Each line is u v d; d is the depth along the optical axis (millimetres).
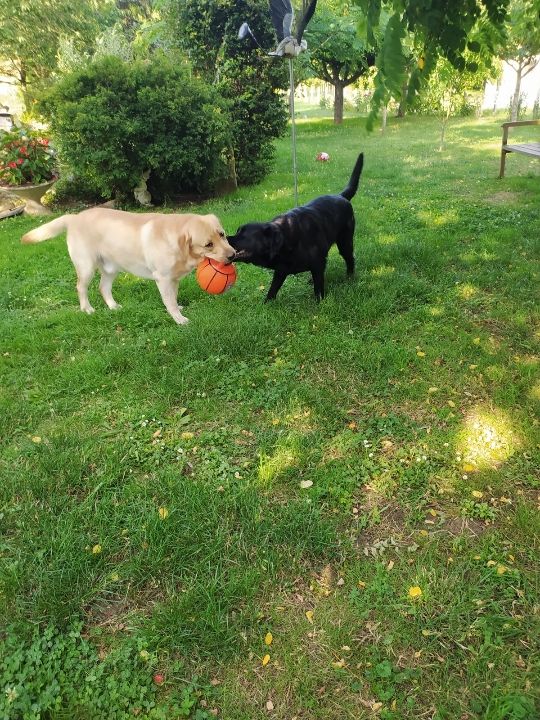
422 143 14969
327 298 4676
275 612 2148
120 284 5562
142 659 2002
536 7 3912
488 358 3705
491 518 2521
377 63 2131
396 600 2162
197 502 2645
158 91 8422
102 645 2084
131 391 3658
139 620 2158
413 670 1913
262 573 2305
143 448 3115
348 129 20172
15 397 3703
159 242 4242
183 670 1974
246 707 1850
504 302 4570
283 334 4270
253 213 7742
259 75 10531
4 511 2705
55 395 3701
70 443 3152
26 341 4398
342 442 3068
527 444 2955
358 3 2145
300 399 3436
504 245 5895
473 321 4309
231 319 4449
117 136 8383
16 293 5516
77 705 1878
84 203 10031
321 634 2064
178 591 2283
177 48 10836
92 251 4605
